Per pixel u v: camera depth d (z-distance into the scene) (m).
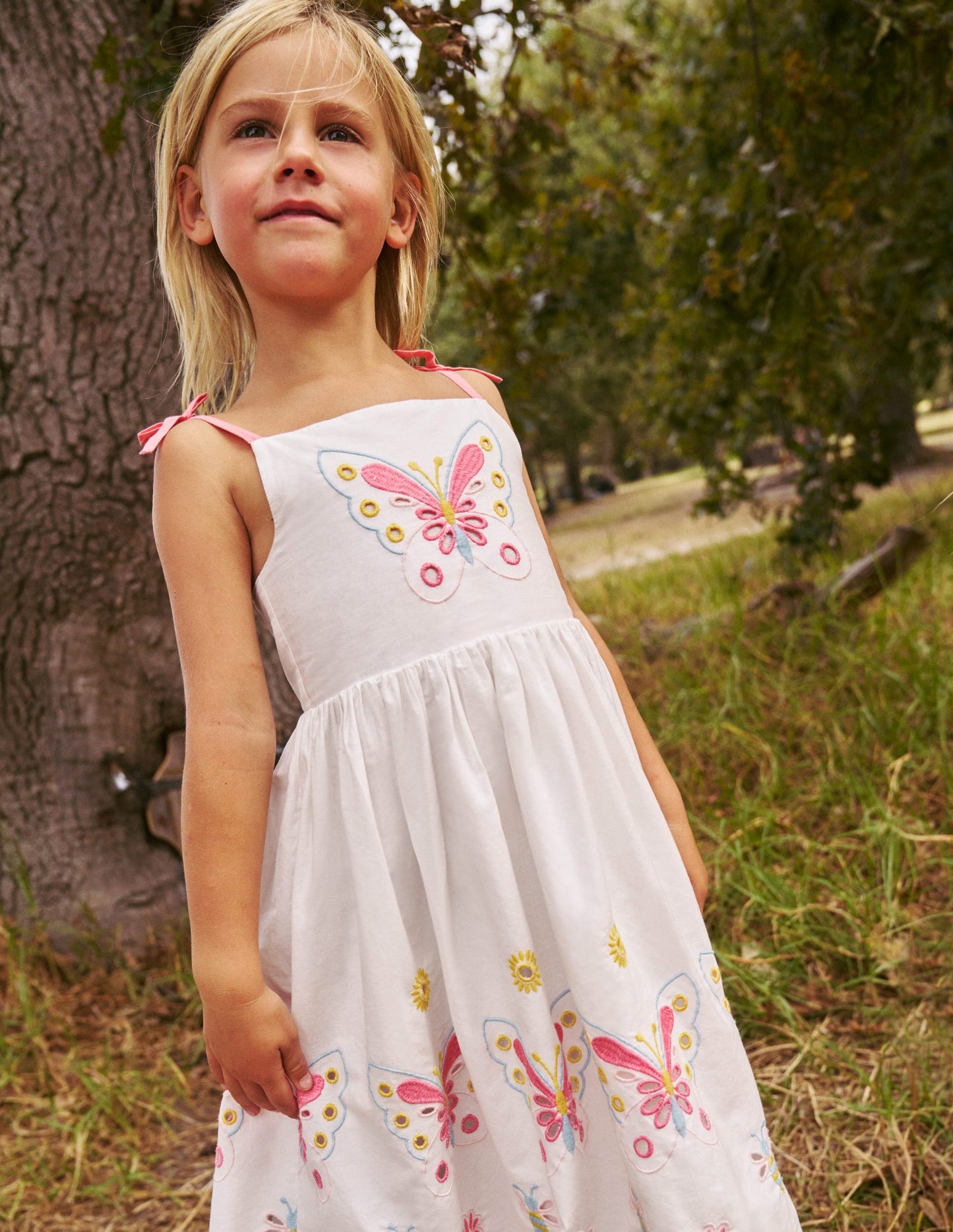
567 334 10.79
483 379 1.50
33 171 2.78
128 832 3.04
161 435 1.26
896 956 2.29
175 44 2.40
